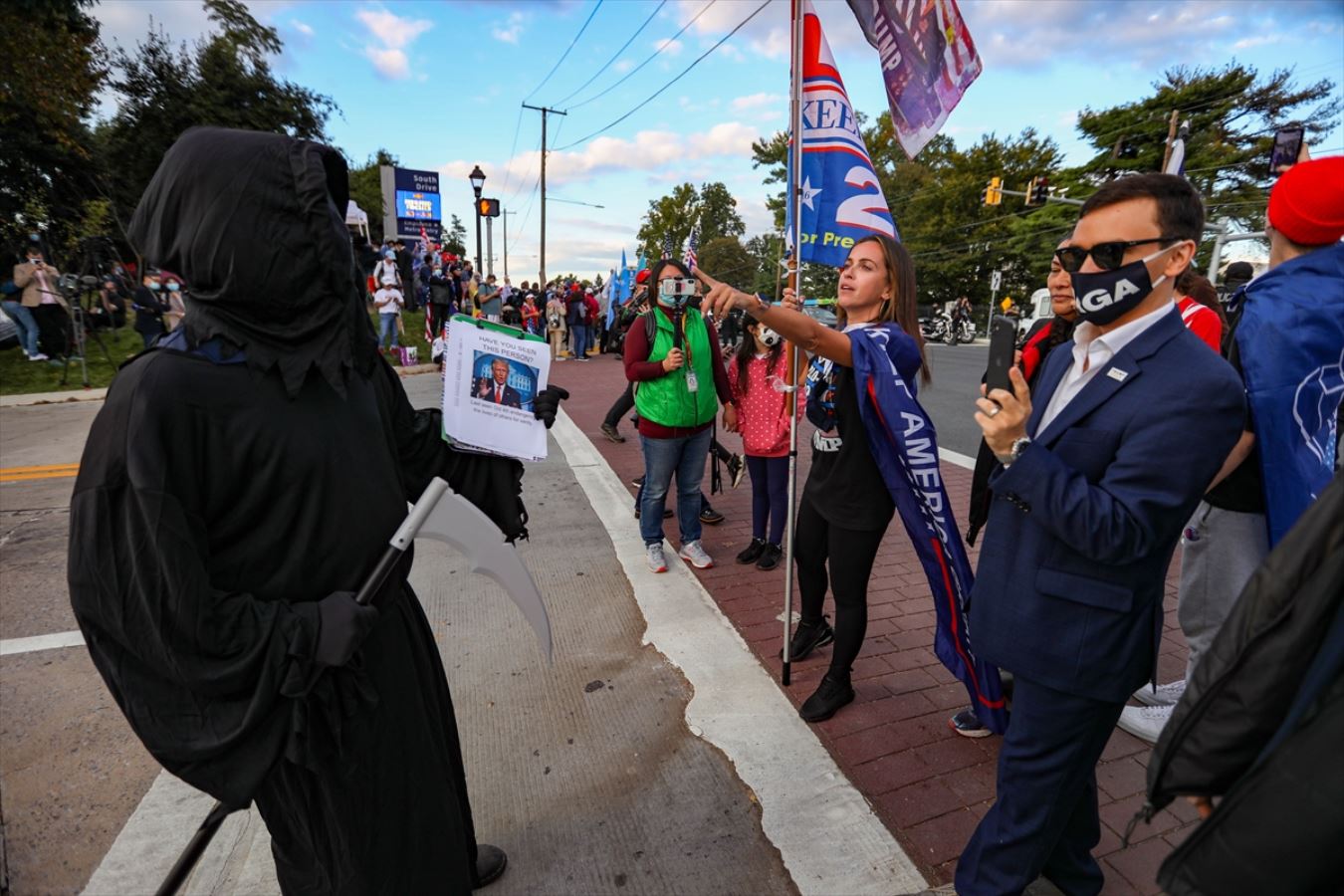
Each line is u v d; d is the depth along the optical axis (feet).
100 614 3.36
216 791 3.66
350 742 4.07
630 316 24.61
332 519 3.91
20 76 45.47
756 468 13.53
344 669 3.98
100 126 66.33
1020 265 130.82
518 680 9.83
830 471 8.51
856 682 9.64
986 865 5.51
